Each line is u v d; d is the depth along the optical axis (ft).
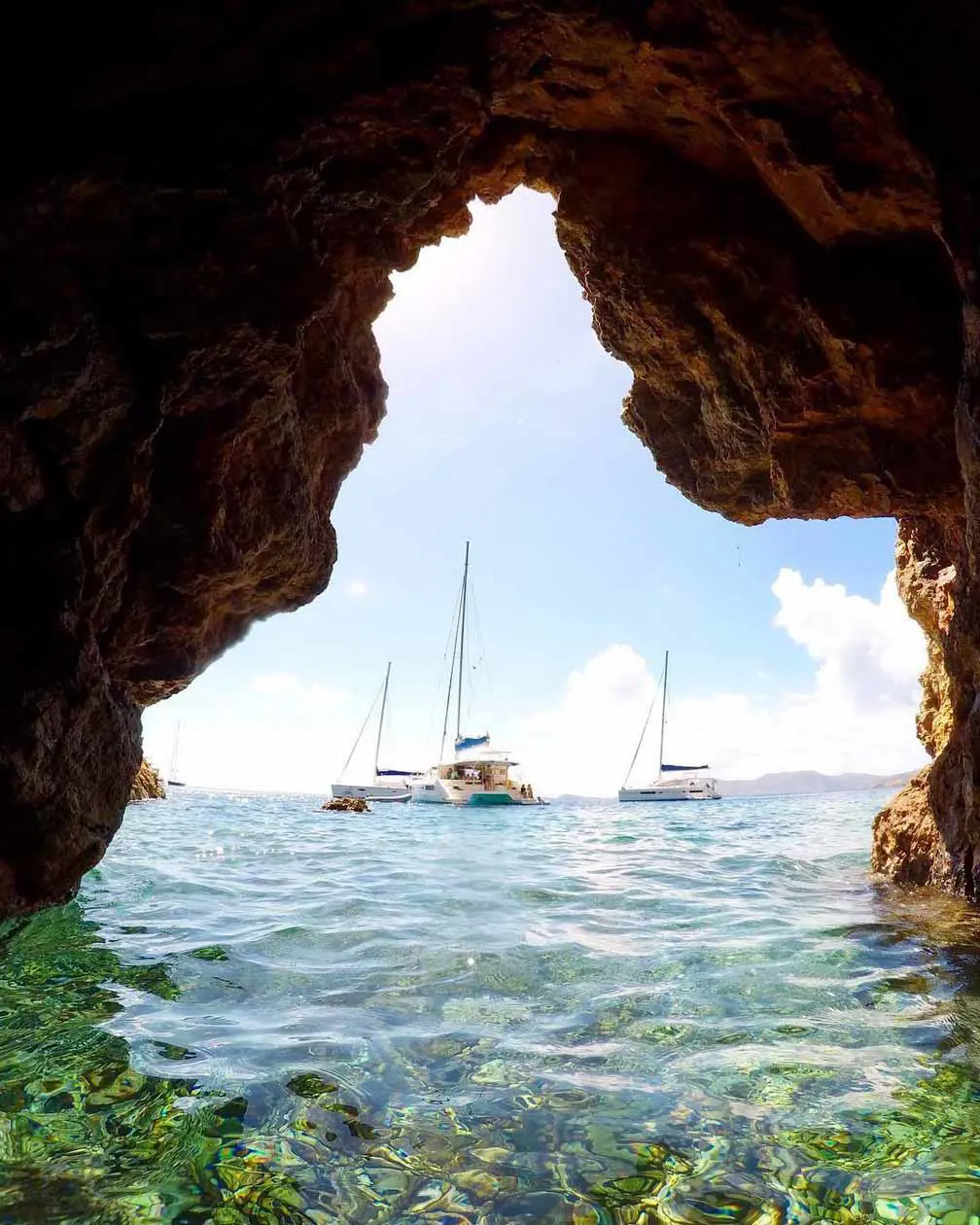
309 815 89.66
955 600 20.24
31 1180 7.73
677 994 13.76
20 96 14.35
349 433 25.54
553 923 19.81
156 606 19.76
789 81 16.93
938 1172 8.06
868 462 22.35
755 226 21.24
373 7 15.65
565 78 19.39
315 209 17.74
